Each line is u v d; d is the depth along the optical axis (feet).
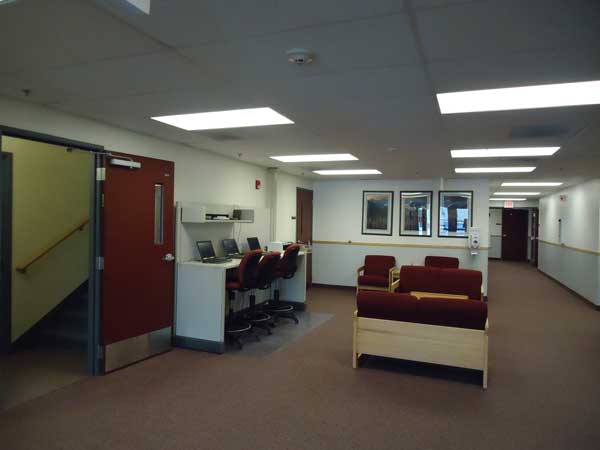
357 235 28.78
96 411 10.27
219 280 14.80
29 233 14.84
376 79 8.87
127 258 13.29
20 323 14.71
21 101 11.02
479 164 19.99
